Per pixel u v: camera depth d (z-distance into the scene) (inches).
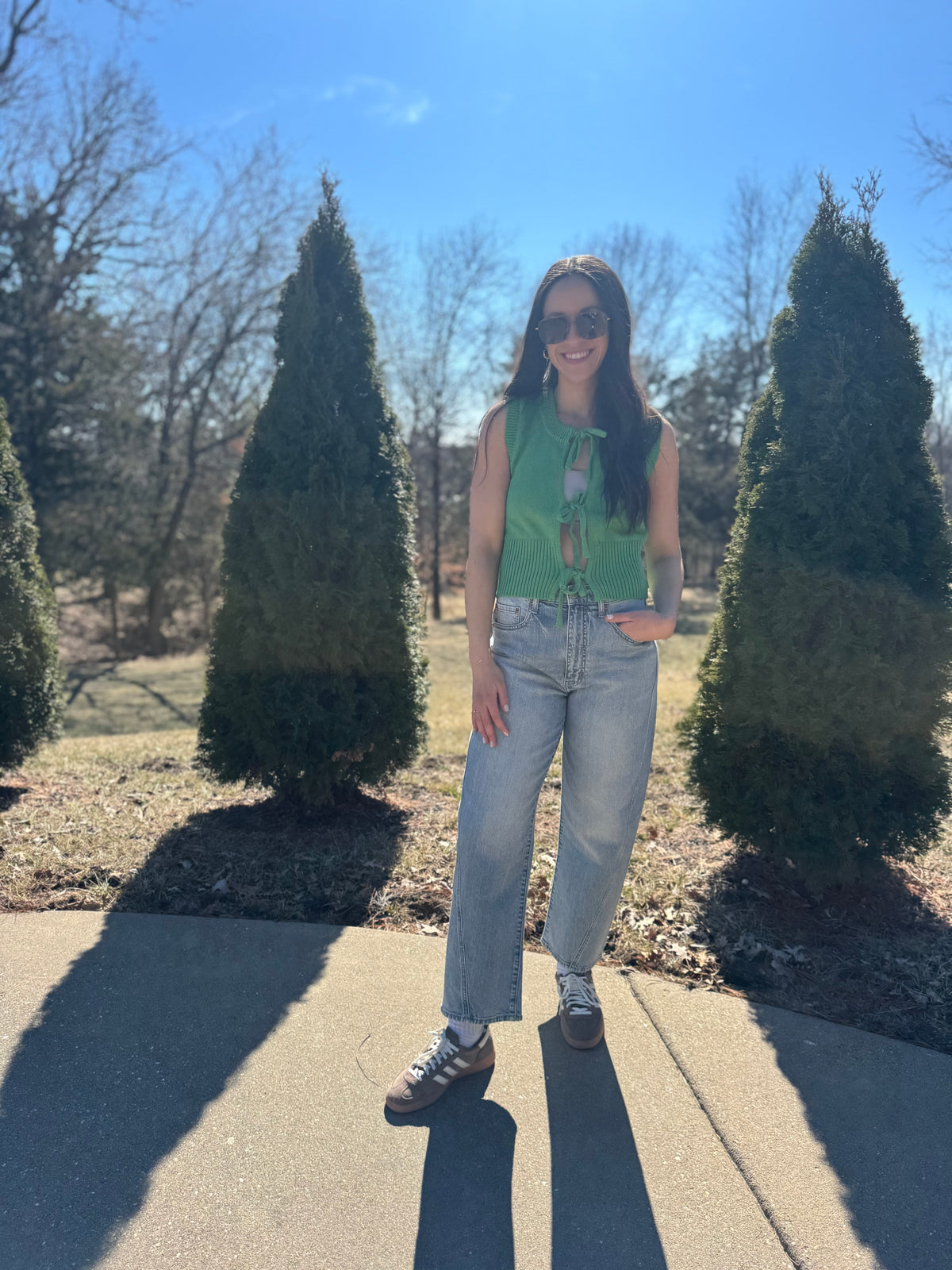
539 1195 66.6
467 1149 71.5
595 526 73.8
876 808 114.8
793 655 111.1
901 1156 71.5
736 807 123.2
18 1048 84.4
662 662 520.1
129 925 112.0
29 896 120.2
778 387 117.6
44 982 97.0
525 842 78.1
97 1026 88.4
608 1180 68.3
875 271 113.2
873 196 113.9
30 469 686.5
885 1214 65.2
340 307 148.9
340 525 143.3
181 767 196.4
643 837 146.4
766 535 115.1
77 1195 65.5
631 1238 62.6
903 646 108.2
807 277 115.6
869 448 110.1
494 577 77.7
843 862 114.3
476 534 77.7
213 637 152.9
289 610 141.8
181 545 860.6
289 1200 65.5
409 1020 90.5
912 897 123.0
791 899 121.6
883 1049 87.0
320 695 147.5
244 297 741.9
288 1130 73.3
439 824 152.6
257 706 146.1
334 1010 92.2
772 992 98.6
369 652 148.7
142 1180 67.2
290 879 127.9
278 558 141.4
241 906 119.6
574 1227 63.5
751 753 121.1
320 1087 79.1
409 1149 71.3
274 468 144.0
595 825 79.9
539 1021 91.6
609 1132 74.0
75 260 700.0
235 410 821.2
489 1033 82.0
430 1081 77.1
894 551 109.5
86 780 181.9
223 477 822.5
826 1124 75.4
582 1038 85.4
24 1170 68.0
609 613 74.5
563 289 74.0
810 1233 63.3
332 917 117.3
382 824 152.1
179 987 96.3
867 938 111.0
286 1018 90.4
